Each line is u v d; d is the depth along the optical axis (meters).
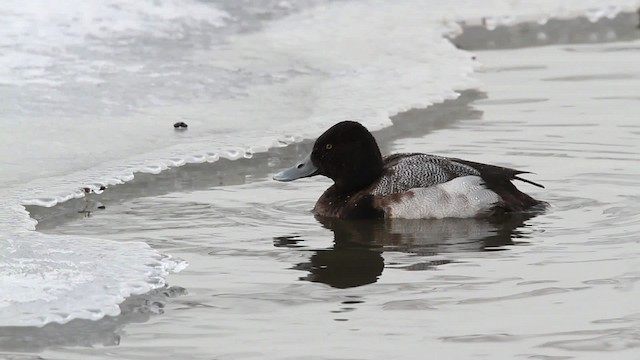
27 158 14.04
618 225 11.46
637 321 8.92
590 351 8.38
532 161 13.91
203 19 21.56
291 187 13.31
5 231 11.12
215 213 12.20
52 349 8.52
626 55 20.80
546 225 11.55
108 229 11.60
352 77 18.70
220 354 8.41
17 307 9.20
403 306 9.33
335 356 8.34
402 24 22.69
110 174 13.48
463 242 11.09
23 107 16.05
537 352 8.37
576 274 10.04
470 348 8.45
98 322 9.01
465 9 24.45
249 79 18.28
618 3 25.19
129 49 19.23
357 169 12.17
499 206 11.94
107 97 16.83
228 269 10.33
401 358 8.30
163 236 11.38
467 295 9.56
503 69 19.83
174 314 9.20
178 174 13.78
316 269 10.32
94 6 20.84
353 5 24.14
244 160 14.43
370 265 10.41
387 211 11.97
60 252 10.50
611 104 16.94
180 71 18.39
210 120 16.05
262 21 22.19
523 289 9.68
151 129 15.52
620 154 14.10
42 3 20.61
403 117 16.50
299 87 18.02
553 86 18.36
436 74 19.02
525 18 23.94
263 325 8.97
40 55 18.38
